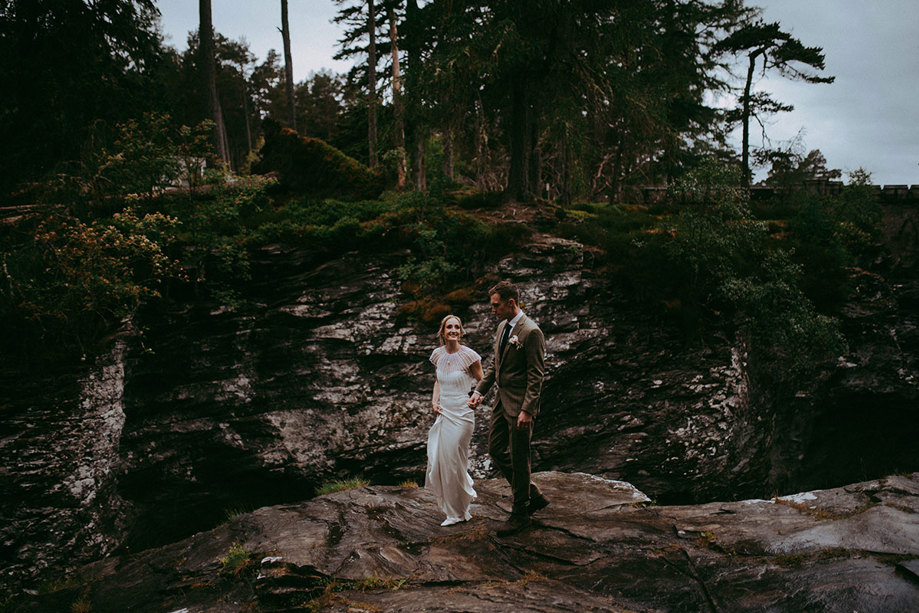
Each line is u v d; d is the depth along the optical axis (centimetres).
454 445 427
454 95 1470
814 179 1966
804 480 1329
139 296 1005
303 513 470
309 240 1189
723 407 1189
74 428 861
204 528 990
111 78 1427
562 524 408
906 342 1463
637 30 1511
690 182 1299
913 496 372
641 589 305
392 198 1394
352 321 1133
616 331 1222
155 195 1159
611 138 2244
